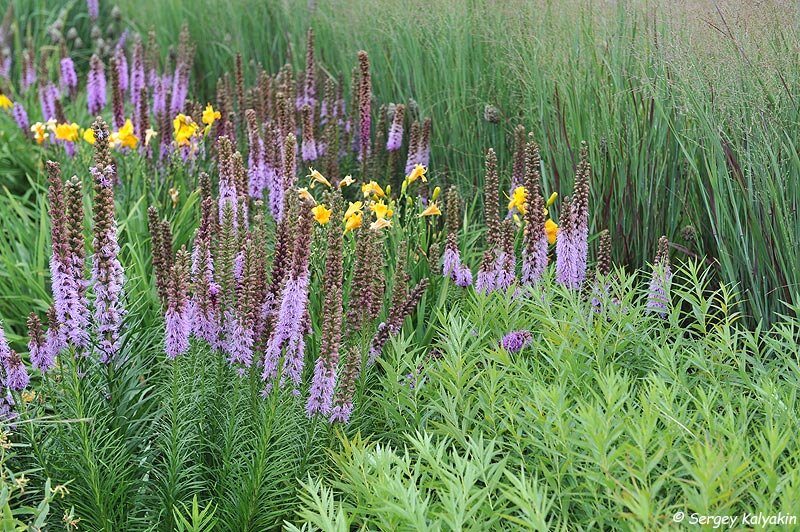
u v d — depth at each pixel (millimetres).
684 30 4867
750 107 4531
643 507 2281
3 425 3248
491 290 4250
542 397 2957
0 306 5074
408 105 6645
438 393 3365
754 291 4484
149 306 4562
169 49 8188
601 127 5328
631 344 3680
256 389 3488
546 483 2926
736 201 4637
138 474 3590
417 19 6531
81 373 3451
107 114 7977
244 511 3299
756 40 4504
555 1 5688
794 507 2328
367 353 3697
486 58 6297
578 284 4312
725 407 3025
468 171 6180
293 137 4656
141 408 3855
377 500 2617
